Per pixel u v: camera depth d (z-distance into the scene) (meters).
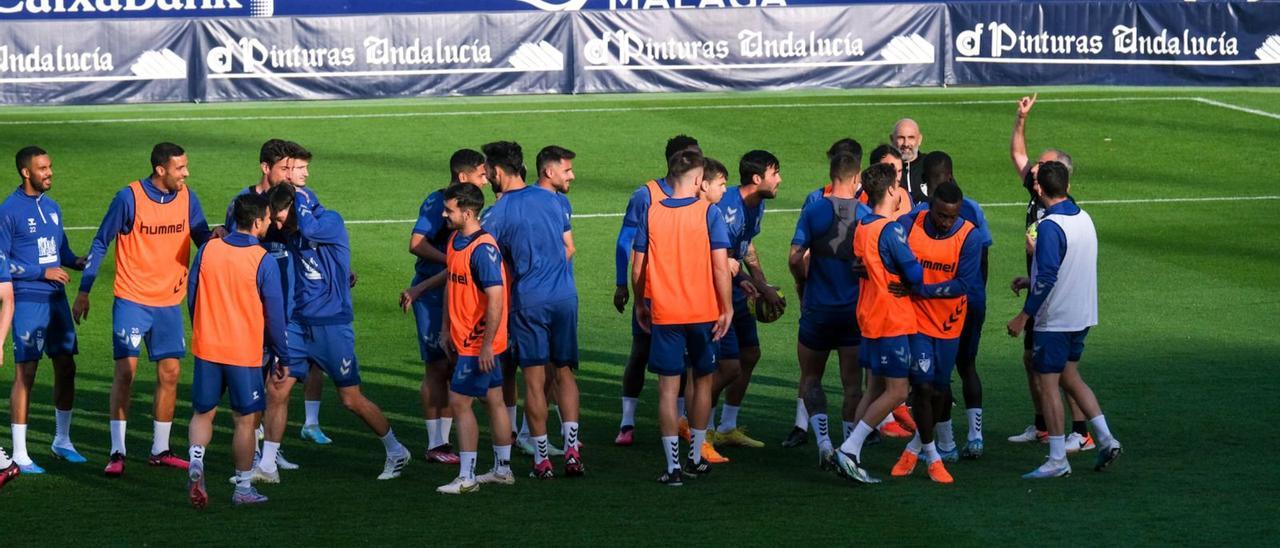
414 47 87.94
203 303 27.31
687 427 33.34
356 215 62.19
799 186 67.75
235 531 26.16
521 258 29.55
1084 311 29.44
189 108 85.62
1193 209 63.41
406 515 27.22
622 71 89.69
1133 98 88.19
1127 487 28.78
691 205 29.11
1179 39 90.69
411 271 53.19
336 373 29.77
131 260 30.80
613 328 45.72
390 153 74.50
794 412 36.38
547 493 28.88
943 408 30.88
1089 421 29.94
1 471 29.09
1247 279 51.00
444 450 31.69
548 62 89.19
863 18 90.31
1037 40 90.69
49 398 37.69
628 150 75.19
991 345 42.78
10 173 69.06
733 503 28.03
